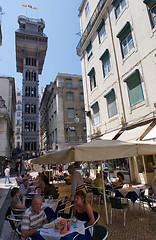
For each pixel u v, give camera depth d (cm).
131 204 612
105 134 1229
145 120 878
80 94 3073
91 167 1609
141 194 538
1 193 1027
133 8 1017
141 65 938
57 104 2869
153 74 852
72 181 527
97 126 1445
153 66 855
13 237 407
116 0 1203
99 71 1420
